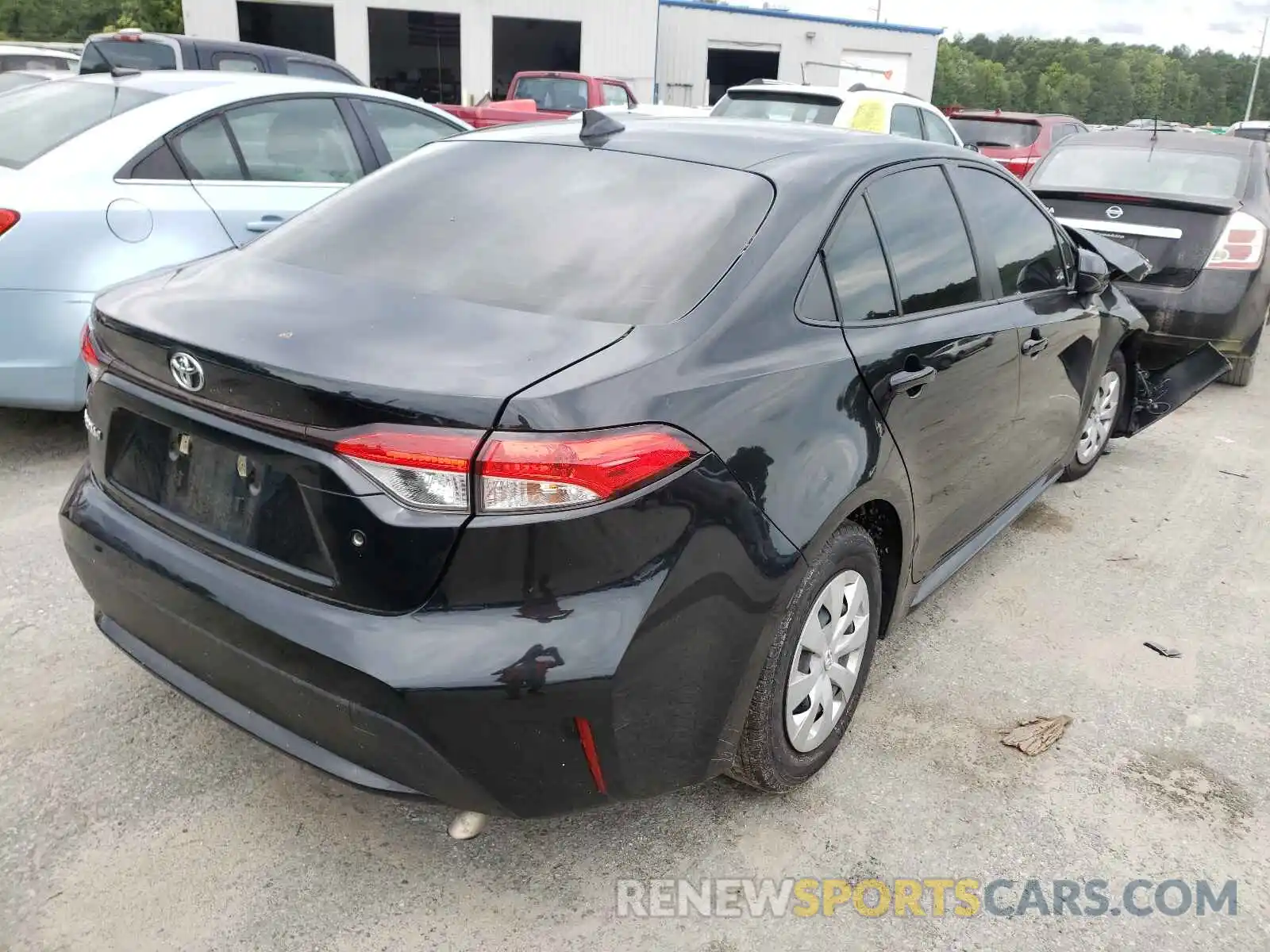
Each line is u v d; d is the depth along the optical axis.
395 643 1.87
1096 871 2.46
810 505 2.24
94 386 2.38
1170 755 2.92
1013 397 3.38
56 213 4.10
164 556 2.19
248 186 4.80
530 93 14.02
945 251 3.04
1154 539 4.46
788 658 2.35
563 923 2.23
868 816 2.60
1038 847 2.53
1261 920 2.33
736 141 2.78
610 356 2.01
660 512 1.94
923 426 2.75
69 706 2.84
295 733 2.09
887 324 2.67
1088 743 2.96
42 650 3.09
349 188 2.96
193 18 21.09
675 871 2.39
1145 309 6.11
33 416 5.12
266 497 2.03
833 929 2.25
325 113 5.33
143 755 2.67
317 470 1.90
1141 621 3.72
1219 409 6.65
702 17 24.38
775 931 2.23
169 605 2.19
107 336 2.30
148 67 9.87
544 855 2.42
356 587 1.92
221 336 2.05
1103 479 5.21
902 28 26.00
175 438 2.20
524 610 1.88
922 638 3.52
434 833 2.47
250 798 2.55
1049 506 4.79
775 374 2.23
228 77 5.11
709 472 2.02
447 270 2.37
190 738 2.75
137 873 2.29
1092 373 4.25
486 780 1.95
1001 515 3.75
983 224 3.30
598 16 22.28
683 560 1.98
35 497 4.16
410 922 2.21
